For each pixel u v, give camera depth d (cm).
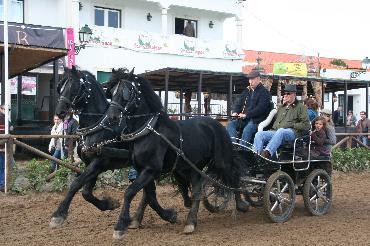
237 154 828
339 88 2166
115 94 691
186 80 1730
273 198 830
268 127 913
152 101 713
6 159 1042
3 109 1217
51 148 1273
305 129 862
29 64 1695
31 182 1069
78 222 811
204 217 866
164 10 2309
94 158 766
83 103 758
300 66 2419
